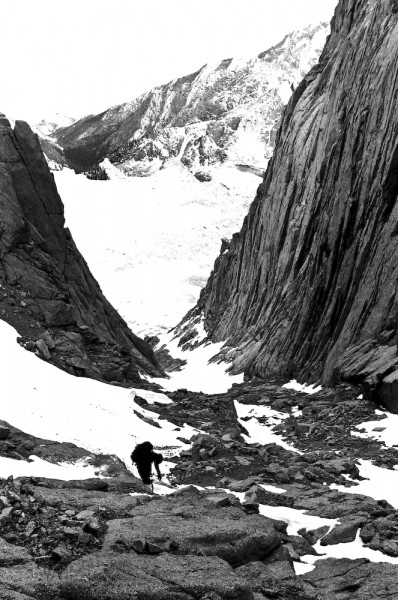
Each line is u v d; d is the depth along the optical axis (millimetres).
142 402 28062
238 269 77750
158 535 11133
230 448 22031
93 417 22188
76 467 17094
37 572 9719
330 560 12812
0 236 31844
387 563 12500
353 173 42281
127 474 17391
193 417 27797
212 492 15891
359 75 45875
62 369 27594
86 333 32781
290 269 55094
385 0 45844
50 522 11461
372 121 41062
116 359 32156
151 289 155125
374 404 29797
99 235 196500
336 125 49062
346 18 63688
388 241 35438
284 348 44875
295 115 66188
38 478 14227
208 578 9891
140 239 190500
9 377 22391
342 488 18906
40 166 35594
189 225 199500
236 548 11266
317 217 50656
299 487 18078
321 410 30297
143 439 22219
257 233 69938
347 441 24953
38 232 34969
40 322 30344
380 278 35219
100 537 11141
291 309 47781
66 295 32562
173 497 14062
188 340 89250
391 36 42031
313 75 69625
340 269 41062
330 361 36594
